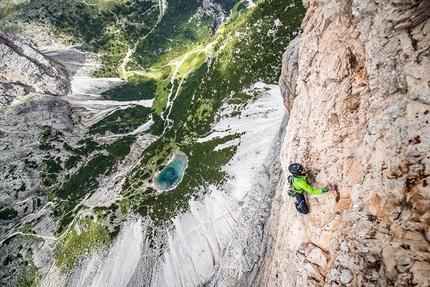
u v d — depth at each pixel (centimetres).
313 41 1405
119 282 7775
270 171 4050
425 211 679
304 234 1198
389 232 762
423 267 645
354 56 1095
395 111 825
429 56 743
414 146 734
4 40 18062
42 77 18125
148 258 7819
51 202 12119
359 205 898
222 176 7356
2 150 14538
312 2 1567
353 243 868
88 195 11538
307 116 1383
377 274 757
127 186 10656
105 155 13762
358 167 962
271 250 2395
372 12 916
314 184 1180
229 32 12256
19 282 9144
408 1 755
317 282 1017
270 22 9544
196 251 6925
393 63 836
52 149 14762
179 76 17450
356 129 1027
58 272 8981
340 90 1130
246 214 4109
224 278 3856
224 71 10175
